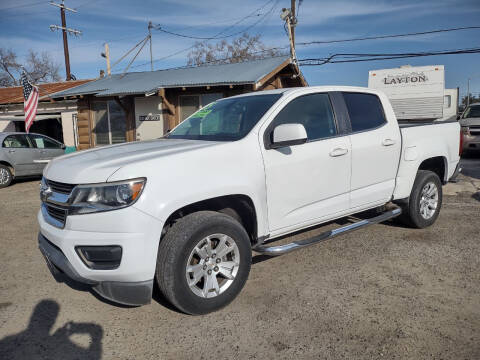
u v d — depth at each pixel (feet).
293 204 12.00
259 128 11.44
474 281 11.85
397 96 53.57
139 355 8.65
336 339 9.02
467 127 43.04
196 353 8.66
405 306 10.43
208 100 43.19
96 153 11.21
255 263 13.65
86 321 10.12
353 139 13.56
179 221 9.77
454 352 8.45
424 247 14.83
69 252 9.25
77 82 67.10
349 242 15.53
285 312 10.27
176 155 9.83
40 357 8.66
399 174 15.48
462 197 23.62
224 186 10.15
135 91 40.29
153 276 9.23
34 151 34.81
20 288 12.12
